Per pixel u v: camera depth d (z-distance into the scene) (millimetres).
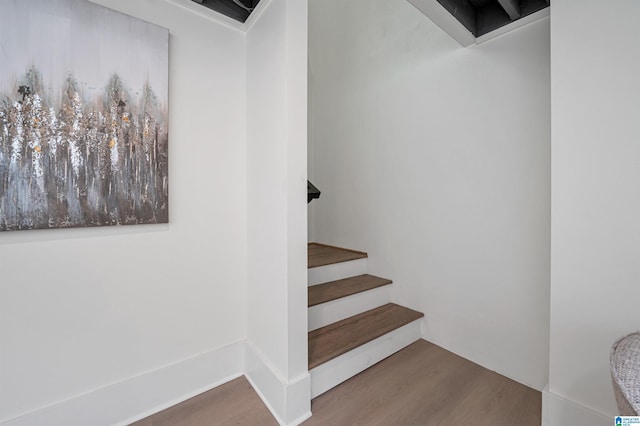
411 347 2094
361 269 2617
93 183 1254
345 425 1368
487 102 1799
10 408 1129
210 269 1637
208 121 1609
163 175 1437
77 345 1260
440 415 1437
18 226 1104
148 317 1440
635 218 1068
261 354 1587
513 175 1699
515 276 1705
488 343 1832
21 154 1102
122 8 1322
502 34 1720
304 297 1432
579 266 1195
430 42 2105
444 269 2061
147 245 1427
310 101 3316
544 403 1290
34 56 1110
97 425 1307
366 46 2615
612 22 1106
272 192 1469
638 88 1056
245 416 1424
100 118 1259
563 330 1240
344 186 2891
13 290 1124
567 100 1219
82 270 1263
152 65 1387
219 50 1642
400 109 2336
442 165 2053
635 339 770
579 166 1190
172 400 1510
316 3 3186
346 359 1700
